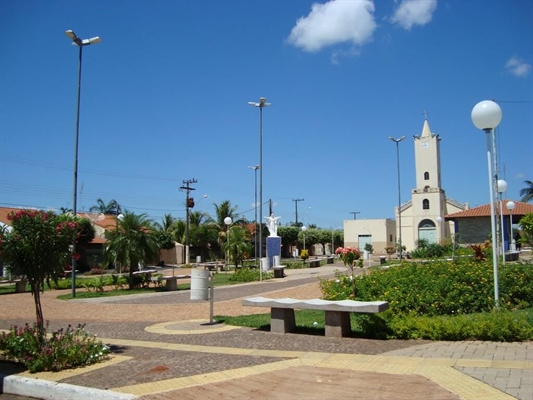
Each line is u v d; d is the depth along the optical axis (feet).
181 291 78.07
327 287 45.24
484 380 20.18
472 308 36.35
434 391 19.19
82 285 89.86
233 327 36.40
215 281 93.91
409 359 24.45
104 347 27.71
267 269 110.42
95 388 21.27
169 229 224.33
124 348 29.84
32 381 22.76
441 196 212.64
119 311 51.52
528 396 17.98
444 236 207.72
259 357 26.13
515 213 136.46
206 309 50.19
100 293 75.77
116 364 25.54
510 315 29.99
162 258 204.95
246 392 20.20
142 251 81.46
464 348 26.32
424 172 213.87
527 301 38.78
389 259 152.05
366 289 40.29
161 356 27.14
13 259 27.48
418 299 36.37
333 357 25.55
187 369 24.03
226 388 20.77
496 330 27.84
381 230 260.01
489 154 37.83
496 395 18.26
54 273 28.53
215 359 25.95
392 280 40.60
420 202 212.84
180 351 28.35
